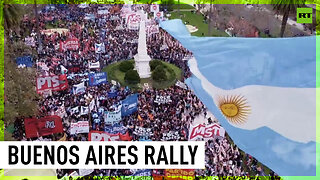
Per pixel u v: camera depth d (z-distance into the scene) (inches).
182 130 1216.2
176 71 1862.7
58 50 1982.0
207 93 340.5
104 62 1940.2
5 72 1206.9
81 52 1974.7
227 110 314.5
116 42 2199.8
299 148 279.7
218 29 2561.5
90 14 2667.3
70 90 1467.8
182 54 2042.3
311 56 304.7
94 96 1441.9
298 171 271.4
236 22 2393.0
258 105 305.6
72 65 1742.1
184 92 1540.4
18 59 1537.9
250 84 313.1
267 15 2342.5
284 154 281.1
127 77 1727.4
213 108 326.6
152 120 1279.5
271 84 302.8
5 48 1305.4
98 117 1261.1
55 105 1332.4
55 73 1657.2
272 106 298.0
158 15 2481.5
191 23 2719.0
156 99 1402.6
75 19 2657.5
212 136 1012.5
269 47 325.4
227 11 2576.3
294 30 2214.6
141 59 1808.6
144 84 1720.0
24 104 1213.7
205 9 3016.7
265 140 293.7
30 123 1077.8
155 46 2134.6
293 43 314.8
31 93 1266.0
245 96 312.8
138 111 1347.2
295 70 302.8
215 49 361.1
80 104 1363.2
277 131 290.4
